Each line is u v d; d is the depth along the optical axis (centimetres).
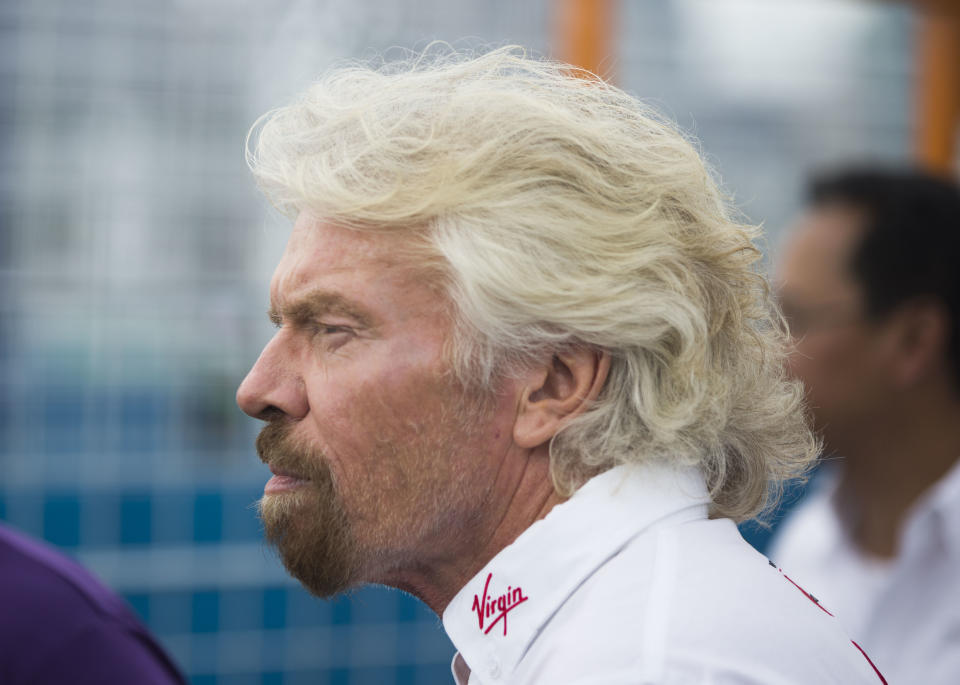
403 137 414
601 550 391
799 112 1633
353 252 410
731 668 336
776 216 1617
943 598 845
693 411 409
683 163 443
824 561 964
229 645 1565
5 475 1477
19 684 489
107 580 1516
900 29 1653
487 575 409
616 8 1558
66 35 1480
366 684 1630
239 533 1569
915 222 828
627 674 338
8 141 1469
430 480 409
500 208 401
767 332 504
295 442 422
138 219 1512
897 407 850
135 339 1521
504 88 446
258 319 1555
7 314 1473
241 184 1535
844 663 365
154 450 1533
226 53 1513
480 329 400
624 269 407
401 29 1502
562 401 410
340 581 422
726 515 450
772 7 1619
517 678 387
